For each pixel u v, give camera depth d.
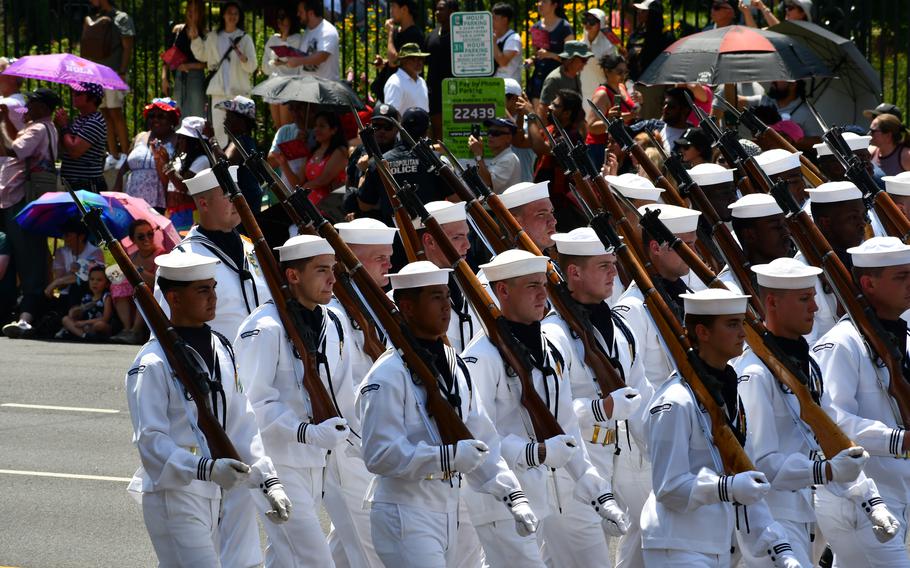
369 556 22.05
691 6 57.28
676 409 17.61
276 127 52.69
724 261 25.38
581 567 20.92
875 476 20.55
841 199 26.11
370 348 21.47
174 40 55.47
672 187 27.53
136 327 46.88
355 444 21.61
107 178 55.06
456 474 18.88
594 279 21.67
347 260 20.16
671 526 17.78
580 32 54.31
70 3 58.31
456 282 23.52
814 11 48.53
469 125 39.75
